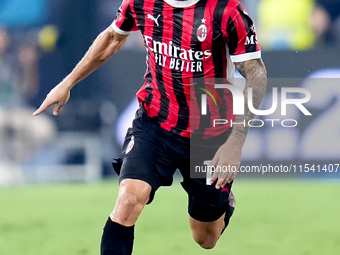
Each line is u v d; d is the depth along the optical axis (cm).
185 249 1655
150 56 1250
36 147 3284
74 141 3269
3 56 3425
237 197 2588
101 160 3281
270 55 2986
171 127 1273
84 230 1927
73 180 3275
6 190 2923
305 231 1894
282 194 2666
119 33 1304
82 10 3444
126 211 1136
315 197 2584
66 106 3250
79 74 1366
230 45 1159
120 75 3192
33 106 3397
